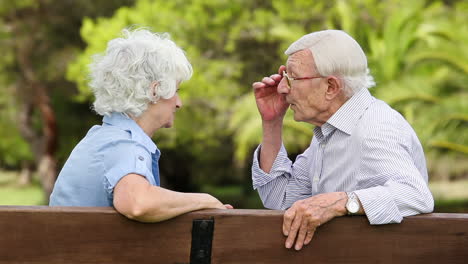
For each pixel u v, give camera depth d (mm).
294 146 17500
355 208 2943
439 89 15008
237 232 2889
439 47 15070
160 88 3146
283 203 4094
